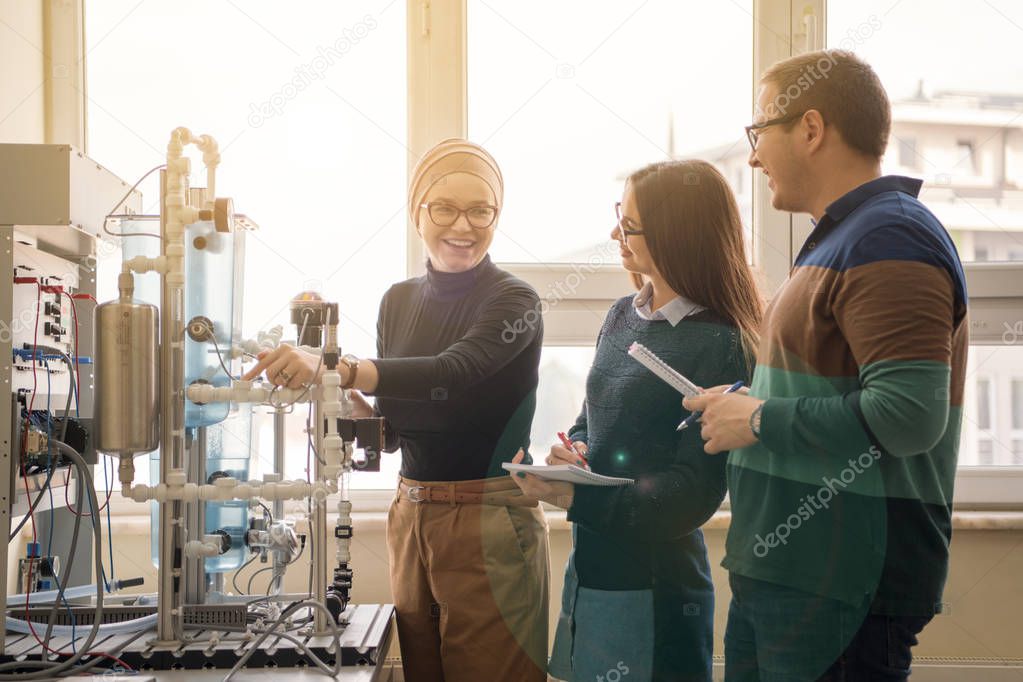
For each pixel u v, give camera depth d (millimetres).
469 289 1781
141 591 2363
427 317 1813
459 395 1672
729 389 1321
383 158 2564
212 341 1531
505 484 1682
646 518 1312
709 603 1355
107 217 1648
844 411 1172
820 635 1231
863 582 1219
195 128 2551
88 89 2553
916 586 1228
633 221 1417
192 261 1571
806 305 1267
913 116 2564
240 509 1670
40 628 1631
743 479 1319
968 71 2557
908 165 2576
